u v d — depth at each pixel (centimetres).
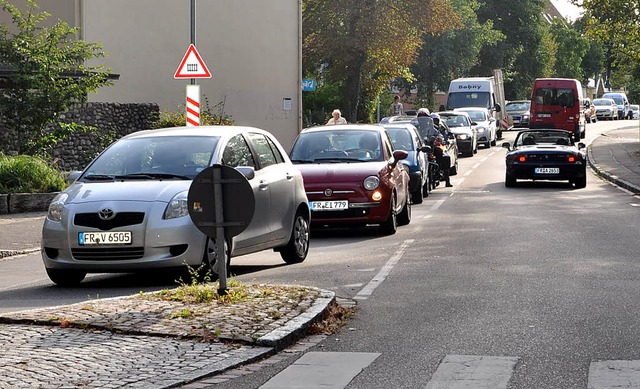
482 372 1448
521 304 2006
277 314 1794
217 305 1881
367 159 3606
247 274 2522
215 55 7494
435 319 1866
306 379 1428
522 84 19762
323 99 11094
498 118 11588
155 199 2352
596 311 1920
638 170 6819
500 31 17625
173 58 7294
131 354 1545
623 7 7300
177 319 1758
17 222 3825
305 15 10850
